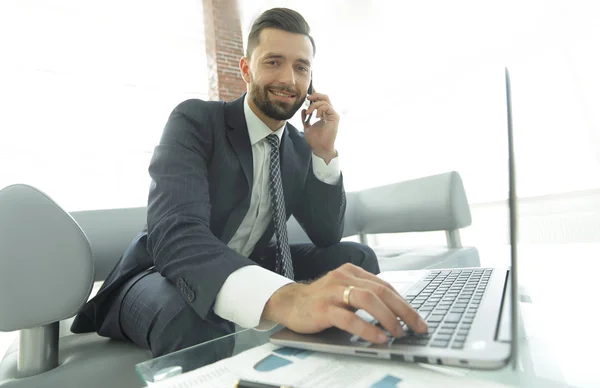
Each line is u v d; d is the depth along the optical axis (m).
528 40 4.22
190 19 4.98
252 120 1.02
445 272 0.72
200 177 0.79
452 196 1.60
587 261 1.55
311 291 0.45
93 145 4.41
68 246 0.68
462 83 4.66
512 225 0.34
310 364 0.36
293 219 1.68
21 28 4.08
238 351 0.43
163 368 0.39
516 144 0.37
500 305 0.43
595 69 3.73
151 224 0.70
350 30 5.43
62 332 1.10
